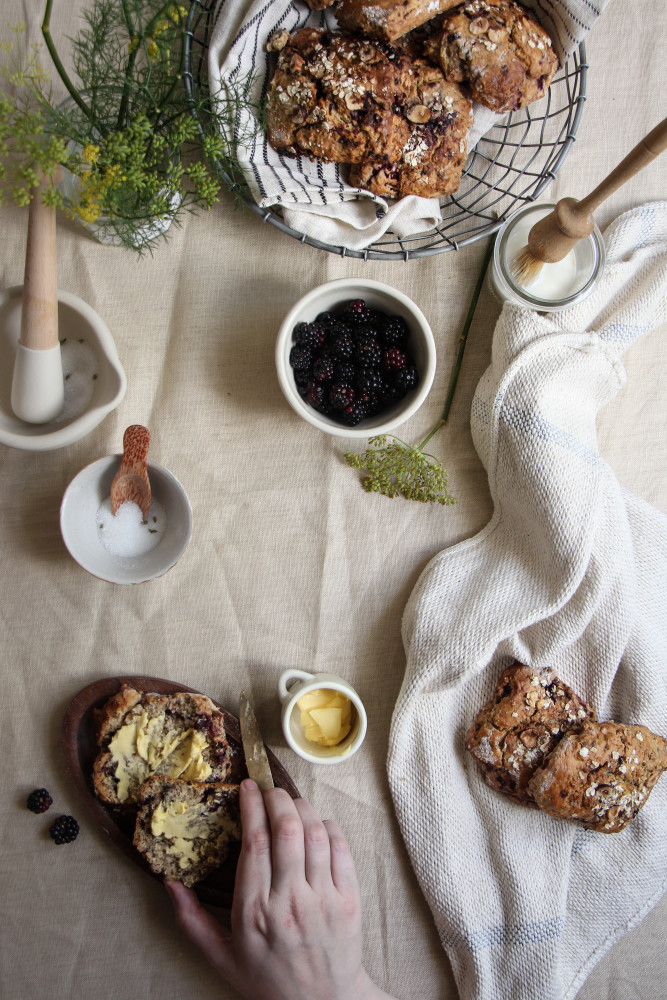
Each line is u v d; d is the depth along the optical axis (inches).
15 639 33.6
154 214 28.9
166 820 31.2
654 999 34.8
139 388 33.7
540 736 32.5
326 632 34.4
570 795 31.8
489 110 31.4
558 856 33.6
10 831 33.5
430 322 34.3
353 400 31.2
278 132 30.4
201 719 31.9
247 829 30.5
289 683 33.9
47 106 28.0
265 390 34.1
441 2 29.3
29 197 26.5
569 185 34.4
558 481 32.4
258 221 33.7
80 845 33.6
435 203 31.8
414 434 34.6
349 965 31.5
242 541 34.2
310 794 34.0
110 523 32.1
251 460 34.1
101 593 33.8
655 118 34.4
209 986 33.8
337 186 31.1
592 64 34.2
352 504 34.4
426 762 33.4
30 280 28.1
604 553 33.2
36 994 33.4
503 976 33.3
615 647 33.4
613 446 35.3
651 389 35.4
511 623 32.8
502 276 32.5
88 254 33.3
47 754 33.5
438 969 34.2
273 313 34.0
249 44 29.8
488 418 33.1
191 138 31.9
